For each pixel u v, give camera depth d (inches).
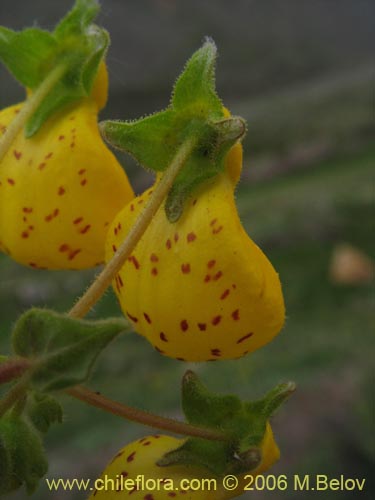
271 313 3.4
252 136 24.3
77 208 3.9
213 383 12.4
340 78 29.6
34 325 2.9
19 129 3.8
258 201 19.1
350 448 11.1
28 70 4.1
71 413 11.6
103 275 3.2
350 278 15.5
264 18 36.6
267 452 3.9
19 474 3.3
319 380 12.1
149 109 30.2
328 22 37.9
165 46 32.6
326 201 18.0
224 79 33.3
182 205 3.4
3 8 28.2
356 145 23.2
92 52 4.0
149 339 3.4
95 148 3.9
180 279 3.3
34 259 4.0
